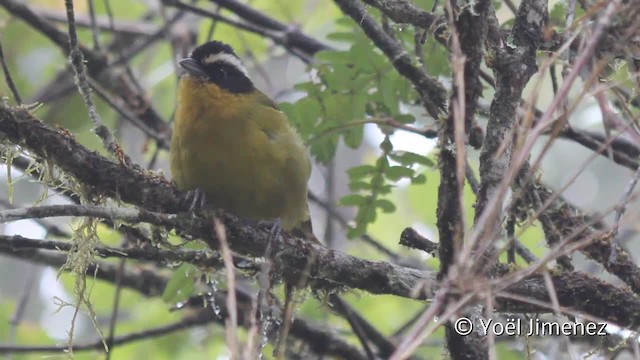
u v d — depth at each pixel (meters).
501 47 8.27
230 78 10.92
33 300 19.75
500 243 9.62
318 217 21.88
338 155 21.14
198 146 10.36
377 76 12.33
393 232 17.45
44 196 8.82
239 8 14.22
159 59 18.45
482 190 8.05
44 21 14.38
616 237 8.87
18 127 8.34
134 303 16.27
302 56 14.20
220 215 8.89
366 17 11.09
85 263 9.30
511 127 7.90
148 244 9.86
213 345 15.48
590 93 7.86
